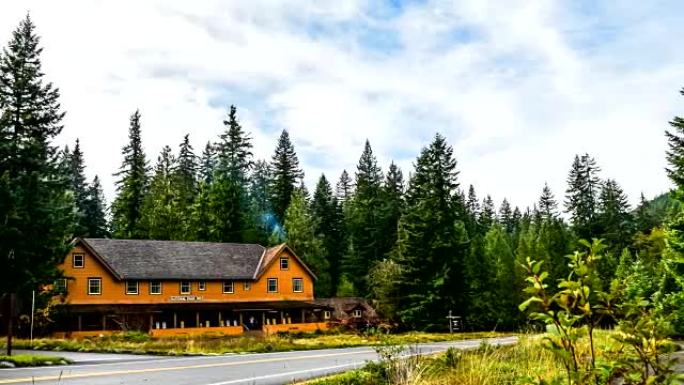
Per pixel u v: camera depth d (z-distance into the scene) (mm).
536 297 4270
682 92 28375
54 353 27328
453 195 59781
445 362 14750
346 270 86125
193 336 44781
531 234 88125
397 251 62312
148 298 54438
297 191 83125
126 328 48750
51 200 40188
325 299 63562
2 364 19484
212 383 15641
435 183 59719
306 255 74562
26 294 39781
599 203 78688
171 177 83375
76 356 25234
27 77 41094
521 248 69000
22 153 39531
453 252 56500
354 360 22844
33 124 41156
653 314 4098
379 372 14531
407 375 12508
